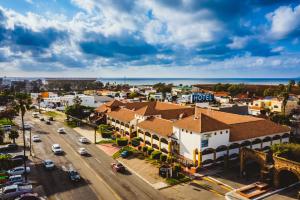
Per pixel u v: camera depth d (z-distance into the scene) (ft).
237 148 173.06
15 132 203.41
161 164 164.86
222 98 497.46
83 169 158.51
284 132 198.08
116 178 144.87
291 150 150.00
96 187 132.87
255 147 182.70
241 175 147.74
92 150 199.62
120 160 175.94
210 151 159.94
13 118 343.26
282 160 130.11
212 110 241.76
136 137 214.90
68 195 123.85
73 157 181.78
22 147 206.08
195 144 158.30
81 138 224.94
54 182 138.82
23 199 113.91
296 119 296.10
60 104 460.14
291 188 133.59
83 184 136.46
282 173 135.54
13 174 146.92
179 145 171.94
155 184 137.08
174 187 133.80
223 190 130.31
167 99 525.34
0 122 299.58
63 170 156.35
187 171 154.40
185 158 166.81
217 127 162.20
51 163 159.63
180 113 245.24
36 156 183.32
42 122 319.68
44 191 127.75
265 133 186.39
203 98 496.23
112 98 447.42
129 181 140.87
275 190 131.13
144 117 220.23
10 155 177.47
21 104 169.37
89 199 119.96
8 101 472.03
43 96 578.25
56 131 267.18
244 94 625.00
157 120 203.00
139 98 504.02
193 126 161.79
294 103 351.46
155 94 575.38
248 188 131.95
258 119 203.72
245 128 184.65
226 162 159.94
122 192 127.34
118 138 221.46
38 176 146.82
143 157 179.42
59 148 193.06
